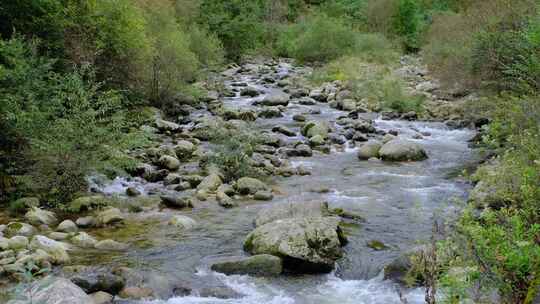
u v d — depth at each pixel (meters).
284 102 19.80
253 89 21.83
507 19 15.30
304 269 6.95
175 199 9.39
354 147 14.30
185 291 6.36
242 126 13.94
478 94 16.38
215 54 24.95
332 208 9.14
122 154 9.95
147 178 10.91
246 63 32.72
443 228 6.00
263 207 9.44
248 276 6.82
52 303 5.15
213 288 6.41
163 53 17.33
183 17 26.23
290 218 7.94
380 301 6.14
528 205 5.04
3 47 10.64
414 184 10.92
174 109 17.61
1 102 9.41
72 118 9.45
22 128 9.33
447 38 22.17
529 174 5.34
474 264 4.13
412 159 12.84
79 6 13.92
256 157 12.42
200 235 8.12
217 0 32.34
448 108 18.00
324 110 19.27
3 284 6.12
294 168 11.92
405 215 8.98
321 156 13.37
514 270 4.04
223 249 7.58
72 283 5.70
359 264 7.07
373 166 12.41
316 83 24.52
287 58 35.69
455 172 11.80
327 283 6.67
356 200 9.88
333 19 34.81
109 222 8.50
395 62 29.53
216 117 16.66
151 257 7.27
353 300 6.20
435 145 14.32
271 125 16.64
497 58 14.68
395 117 17.84
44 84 10.48
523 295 4.13
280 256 6.96
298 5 45.75
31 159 9.47
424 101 19.27
